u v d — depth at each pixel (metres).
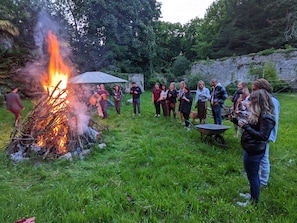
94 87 10.91
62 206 2.30
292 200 2.41
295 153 3.96
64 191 2.61
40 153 3.85
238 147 4.34
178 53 34.25
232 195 2.58
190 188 2.72
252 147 2.18
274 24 20.59
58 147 4.00
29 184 2.91
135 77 19.55
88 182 2.90
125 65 20.14
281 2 19.81
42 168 3.35
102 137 4.99
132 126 6.29
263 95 2.16
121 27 19.66
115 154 4.04
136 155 3.92
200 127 4.56
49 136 4.04
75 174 3.18
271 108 2.13
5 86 12.03
